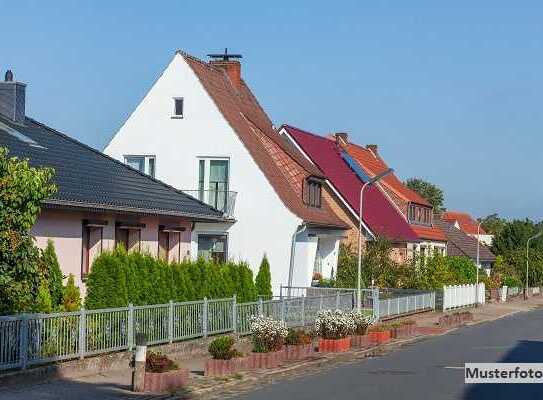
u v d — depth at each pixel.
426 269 47.88
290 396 15.28
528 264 78.19
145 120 38.00
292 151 43.19
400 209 57.78
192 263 24.59
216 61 43.03
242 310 23.55
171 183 37.53
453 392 15.80
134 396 14.49
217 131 37.16
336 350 24.17
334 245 43.09
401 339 29.47
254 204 36.53
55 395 14.03
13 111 25.72
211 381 16.91
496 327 36.94
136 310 18.33
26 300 15.89
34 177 15.78
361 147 65.00
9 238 15.45
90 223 22.84
